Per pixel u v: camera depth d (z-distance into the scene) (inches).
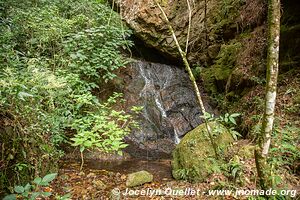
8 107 125.3
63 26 244.4
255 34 252.4
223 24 294.2
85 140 139.1
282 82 209.5
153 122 254.8
